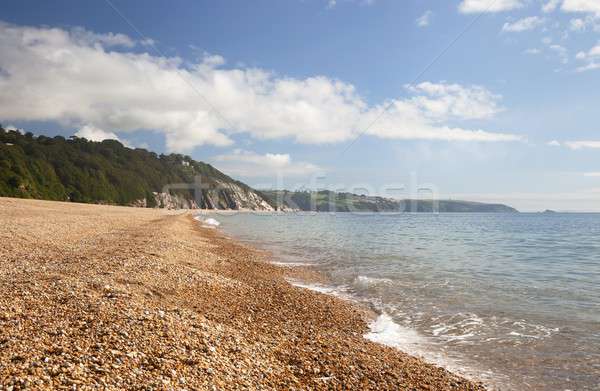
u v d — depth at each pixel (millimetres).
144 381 6320
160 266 16594
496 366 9664
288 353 9109
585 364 9766
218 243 35531
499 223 101562
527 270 24391
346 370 8570
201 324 9430
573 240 49000
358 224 82500
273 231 57812
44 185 102000
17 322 7969
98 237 26359
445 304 15391
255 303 13977
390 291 17500
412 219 119188
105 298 10203
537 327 12656
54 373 6109
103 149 167000
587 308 14898
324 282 19562
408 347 10922
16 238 21609
